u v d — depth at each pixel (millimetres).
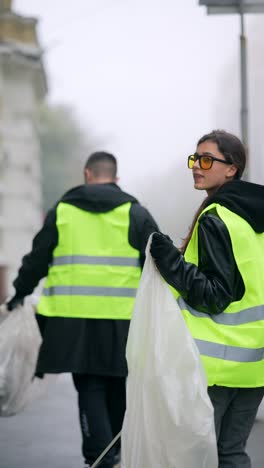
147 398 6555
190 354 6480
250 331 6605
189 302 6594
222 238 6559
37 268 9750
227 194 6777
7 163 61875
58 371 9492
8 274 61219
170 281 6566
